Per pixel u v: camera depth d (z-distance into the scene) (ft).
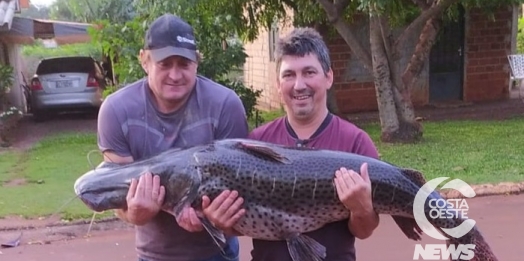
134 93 9.46
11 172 29.45
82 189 8.67
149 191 8.41
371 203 8.34
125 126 9.29
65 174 28.63
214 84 9.72
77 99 48.55
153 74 9.03
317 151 8.65
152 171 8.52
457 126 39.40
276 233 8.55
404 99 34.76
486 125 39.37
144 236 9.80
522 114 43.93
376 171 8.54
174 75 8.96
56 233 20.39
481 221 20.59
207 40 32.65
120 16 72.79
